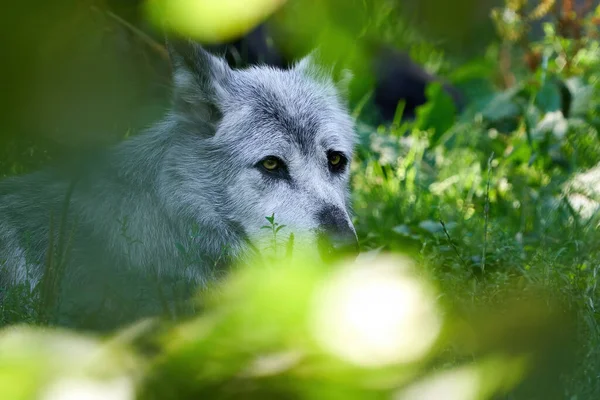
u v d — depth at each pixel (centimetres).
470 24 266
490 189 1311
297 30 402
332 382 229
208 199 909
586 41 1884
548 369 272
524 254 975
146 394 264
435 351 245
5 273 880
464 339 263
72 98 259
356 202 1278
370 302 217
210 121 920
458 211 1212
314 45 427
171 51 905
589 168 1454
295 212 875
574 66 1802
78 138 282
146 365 263
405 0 337
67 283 852
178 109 916
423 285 243
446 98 1633
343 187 972
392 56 1866
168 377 265
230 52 1318
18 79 248
